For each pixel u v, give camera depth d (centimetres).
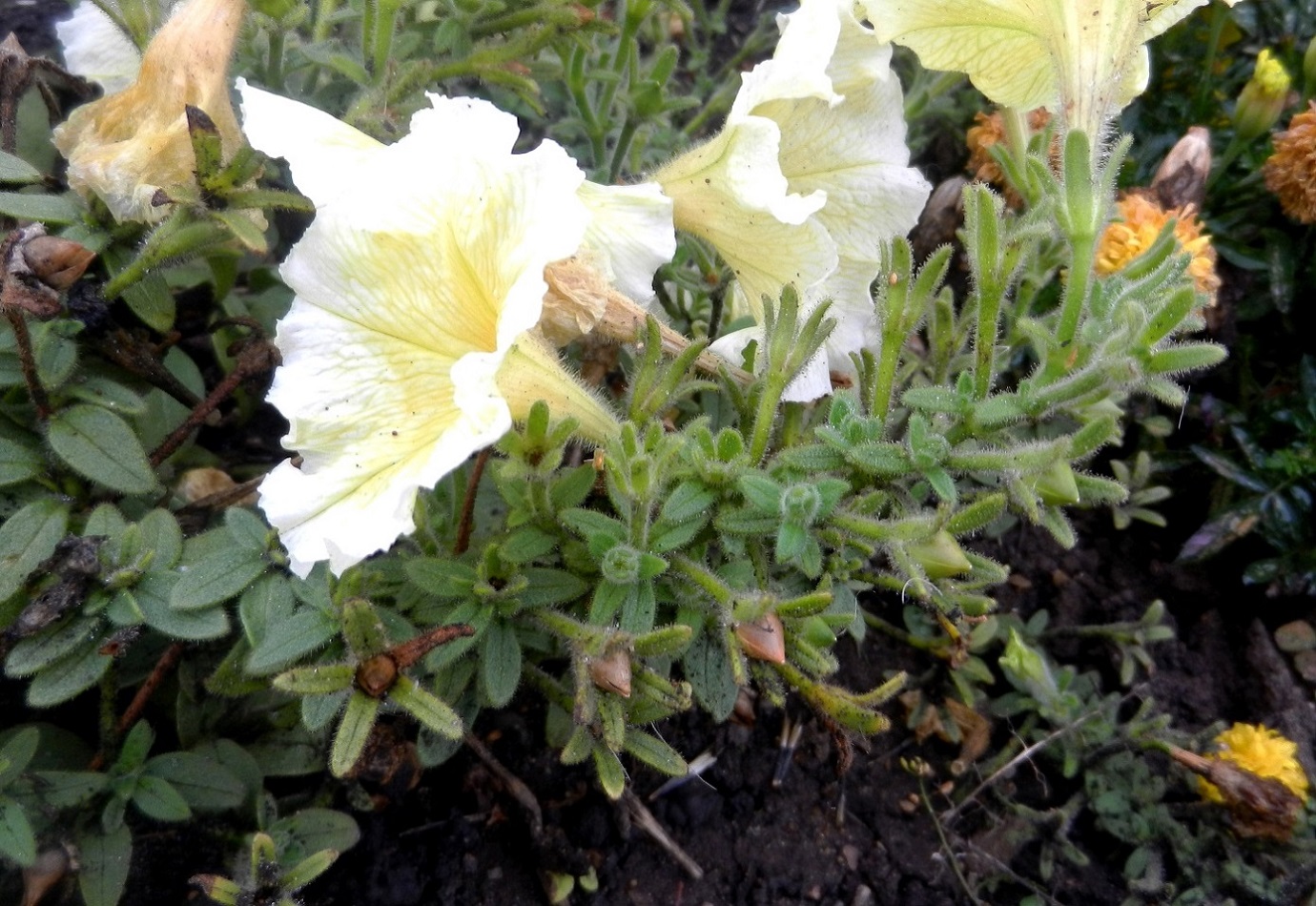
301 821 17
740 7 35
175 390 20
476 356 11
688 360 15
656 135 26
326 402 12
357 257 12
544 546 15
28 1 29
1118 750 22
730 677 15
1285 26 28
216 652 18
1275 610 26
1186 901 20
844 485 14
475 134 12
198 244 16
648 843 20
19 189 20
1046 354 15
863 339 18
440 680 16
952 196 23
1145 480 25
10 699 18
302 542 12
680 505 14
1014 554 26
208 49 17
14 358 16
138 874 18
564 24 20
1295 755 23
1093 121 16
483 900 19
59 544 15
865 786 22
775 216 15
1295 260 27
